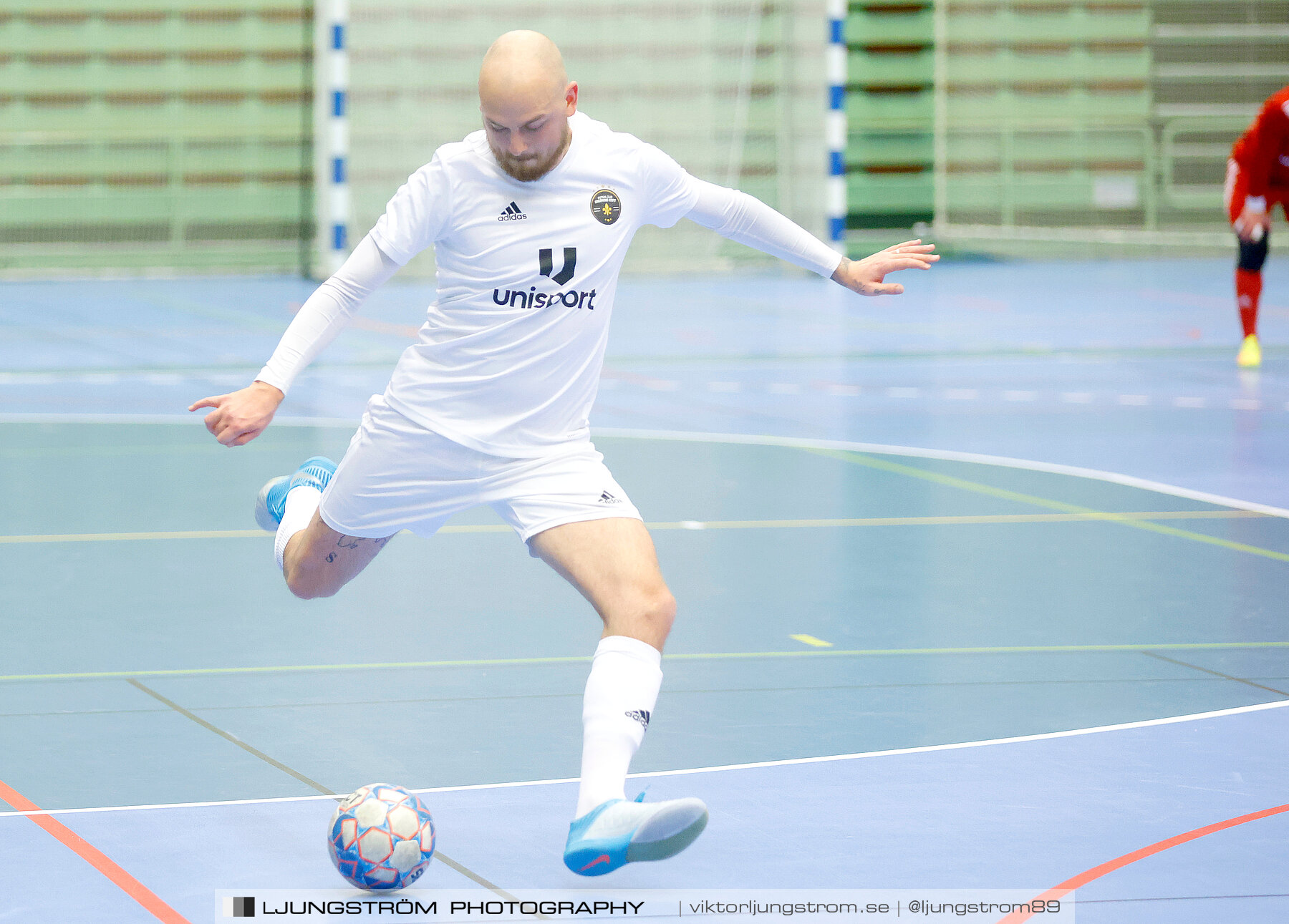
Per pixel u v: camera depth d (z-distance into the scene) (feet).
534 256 35.32
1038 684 49.34
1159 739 43.80
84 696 47.67
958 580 62.64
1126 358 133.28
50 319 160.97
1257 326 153.07
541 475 36.09
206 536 69.72
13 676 49.70
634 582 34.78
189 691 48.24
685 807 31.07
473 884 34.09
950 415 105.19
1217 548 67.92
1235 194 122.52
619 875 34.60
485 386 35.94
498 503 36.58
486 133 34.71
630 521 35.81
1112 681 49.57
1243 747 43.14
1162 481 82.89
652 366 130.31
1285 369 125.59
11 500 76.89
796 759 42.39
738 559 66.18
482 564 65.46
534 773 41.27
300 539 39.70
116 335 147.84
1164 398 111.86
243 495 78.59
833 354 138.00
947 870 34.73
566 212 35.40
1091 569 64.44
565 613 57.67
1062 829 37.19
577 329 36.11
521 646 53.47
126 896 33.30
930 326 157.17
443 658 51.98
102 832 36.94
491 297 35.65
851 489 81.00
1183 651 52.90
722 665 51.39
